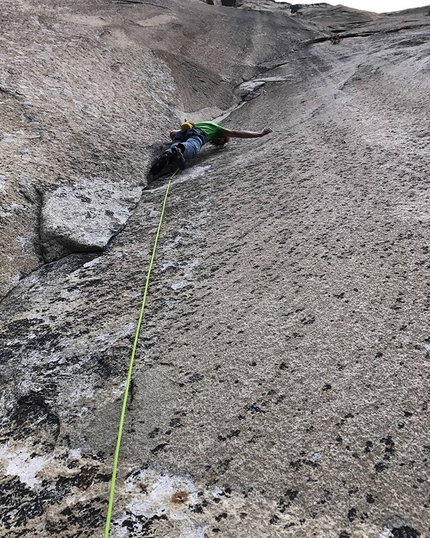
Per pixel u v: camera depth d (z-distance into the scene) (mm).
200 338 1964
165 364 1865
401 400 1509
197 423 1593
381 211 2484
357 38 9781
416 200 2498
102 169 3600
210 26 8930
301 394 1609
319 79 6125
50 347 2080
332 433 1459
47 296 2443
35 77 4234
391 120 3664
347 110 4230
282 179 3158
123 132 4203
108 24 6484
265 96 6238
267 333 1900
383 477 1314
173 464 1478
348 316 1883
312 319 1913
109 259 2709
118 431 1615
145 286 2398
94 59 5195
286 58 8680
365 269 2107
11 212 2818
